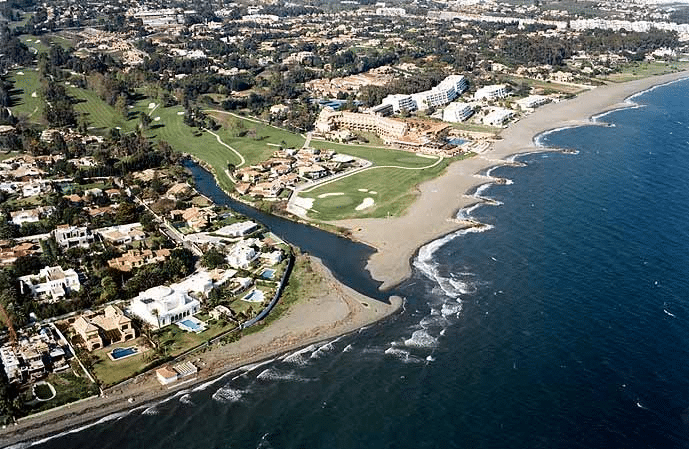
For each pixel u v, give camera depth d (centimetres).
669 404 14262
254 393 14900
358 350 16525
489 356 16138
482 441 13438
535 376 15325
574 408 14238
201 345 16475
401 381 15288
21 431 13512
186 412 14275
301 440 13538
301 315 18062
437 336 17075
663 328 17038
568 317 17700
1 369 15150
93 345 16162
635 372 15325
